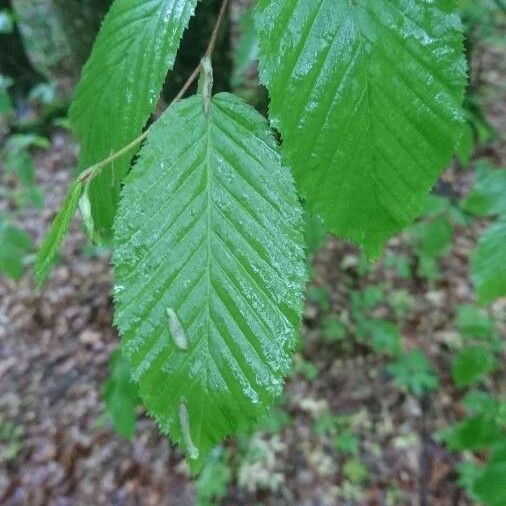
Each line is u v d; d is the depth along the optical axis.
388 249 0.92
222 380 0.11
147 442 0.79
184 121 0.12
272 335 0.11
